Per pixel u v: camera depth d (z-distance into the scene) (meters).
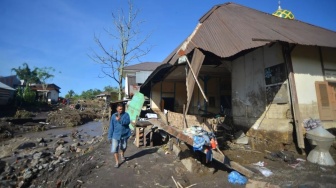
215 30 7.86
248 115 8.98
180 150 6.94
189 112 14.74
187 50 7.30
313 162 6.05
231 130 9.35
